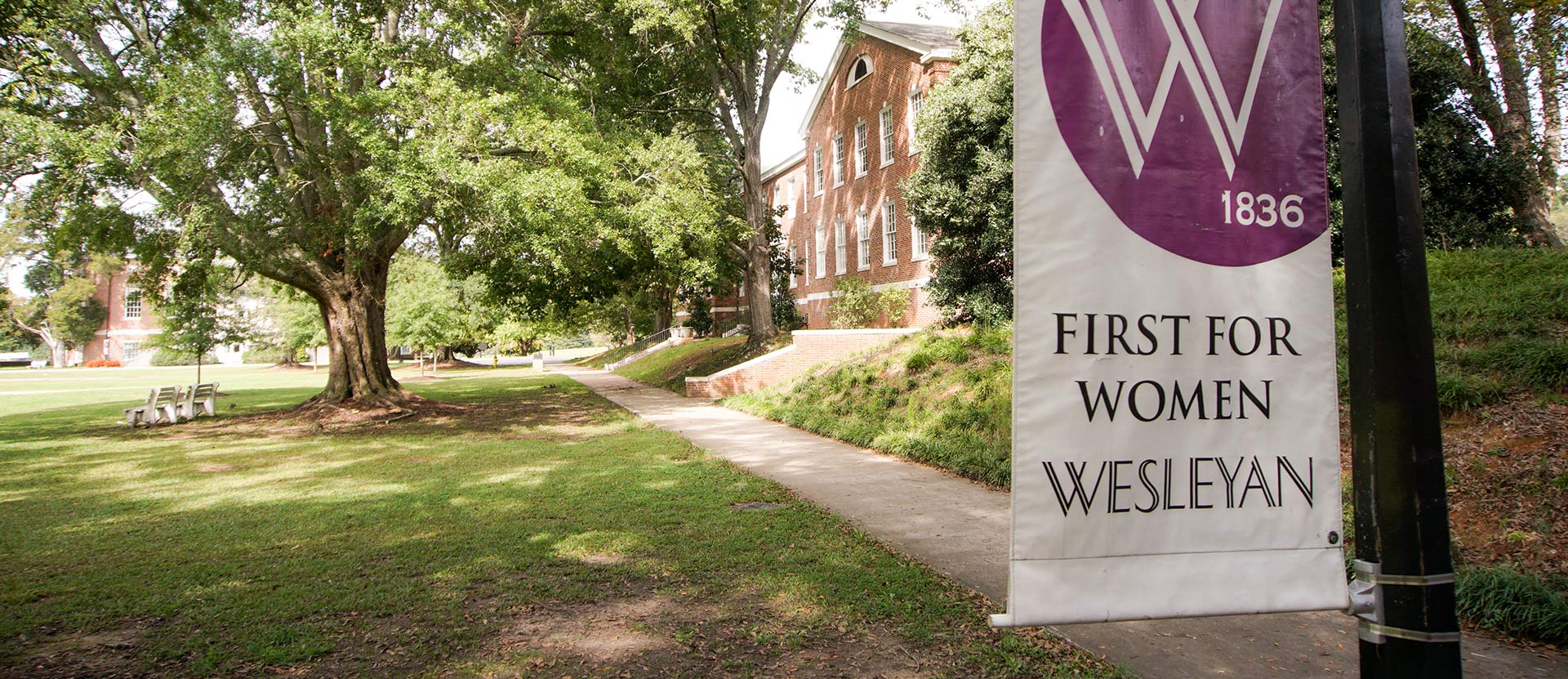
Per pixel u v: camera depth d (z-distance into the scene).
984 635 4.30
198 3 14.46
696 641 4.22
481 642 4.23
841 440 12.15
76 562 5.80
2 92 9.30
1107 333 2.93
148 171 13.02
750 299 25.16
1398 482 2.44
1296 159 3.11
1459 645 2.42
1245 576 2.98
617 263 19.64
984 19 17.53
